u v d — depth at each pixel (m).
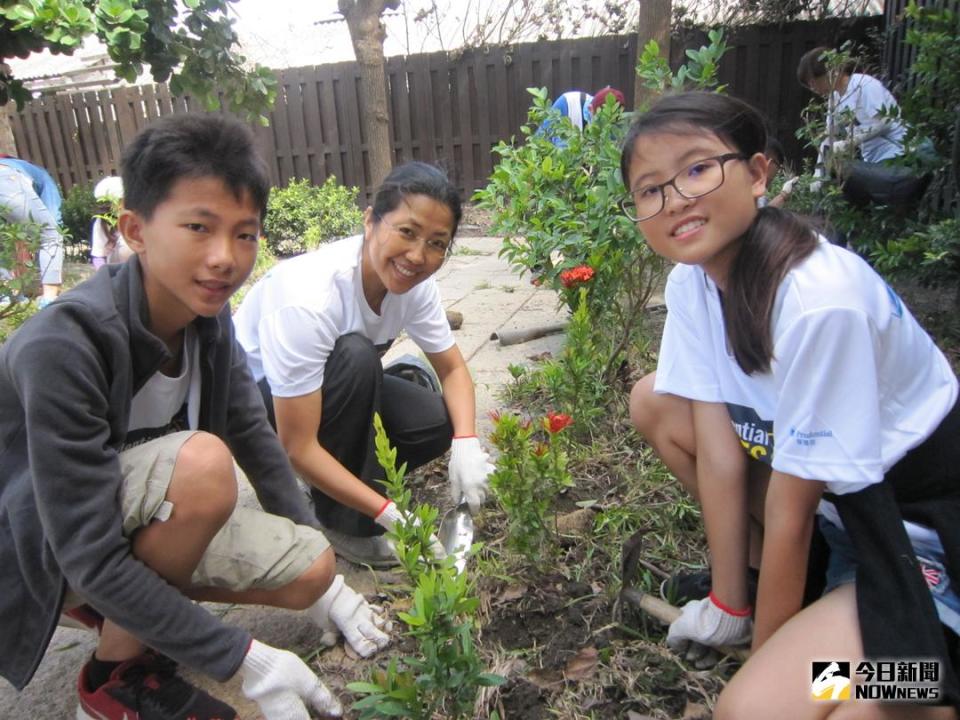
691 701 1.62
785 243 1.40
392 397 2.35
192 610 1.47
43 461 1.33
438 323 2.42
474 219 8.84
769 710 1.31
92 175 10.60
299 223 8.18
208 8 4.70
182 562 1.52
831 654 1.33
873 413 1.33
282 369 2.00
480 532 2.27
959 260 3.73
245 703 1.73
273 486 1.88
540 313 4.75
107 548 1.39
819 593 1.62
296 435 2.05
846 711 1.28
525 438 1.89
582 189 3.25
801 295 1.35
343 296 2.11
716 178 1.38
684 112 1.39
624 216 3.00
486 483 2.23
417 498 2.54
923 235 3.57
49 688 1.81
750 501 1.81
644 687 1.66
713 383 1.67
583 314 2.72
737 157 1.39
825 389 1.34
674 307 1.75
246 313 2.29
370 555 2.22
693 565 2.08
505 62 8.95
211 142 1.36
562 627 1.86
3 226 3.99
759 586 1.50
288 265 2.13
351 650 1.85
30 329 1.37
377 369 2.13
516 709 1.64
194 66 4.82
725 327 1.51
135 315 1.45
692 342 1.70
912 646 1.26
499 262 6.66
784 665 1.34
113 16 3.95
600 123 3.35
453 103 9.30
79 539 1.36
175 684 1.62
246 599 1.72
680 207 1.41
